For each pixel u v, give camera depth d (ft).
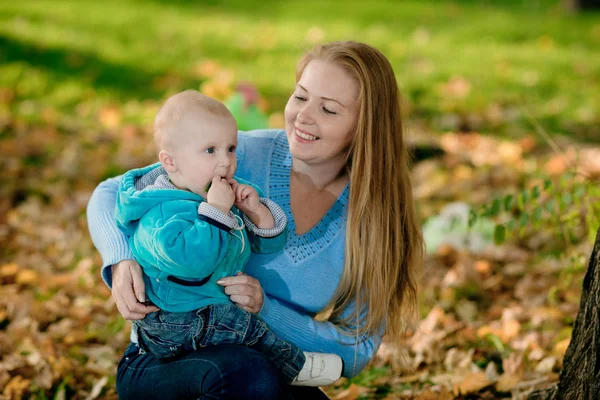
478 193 18.76
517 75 29.40
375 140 8.59
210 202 7.62
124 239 8.20
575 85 28.53
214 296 7.82
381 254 8.80
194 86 27.37
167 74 28.37
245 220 8.20
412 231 9.26
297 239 8.71
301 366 8.20
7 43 28.89
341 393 10.86
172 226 7.44
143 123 23.58
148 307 7.84
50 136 21.63
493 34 36.55
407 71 29.63
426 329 12.80
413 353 12.30
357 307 8.84
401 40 34.83
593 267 8.41
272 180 8.89
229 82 26.81
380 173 8.68
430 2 43.42
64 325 13.11
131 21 35.45
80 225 17.28
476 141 22.33
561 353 11.69
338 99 8.36
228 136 7.95
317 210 8.90
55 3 37.06
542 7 43.52
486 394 10.84
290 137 8.64
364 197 8.61
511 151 21.08
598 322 7.98
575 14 41.68
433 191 18.93
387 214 8.81
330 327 8.86
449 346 12.52
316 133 8.45
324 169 8.86
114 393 11.22
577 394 8.49
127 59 29.55
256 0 43.50
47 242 16.58
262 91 26.84
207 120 7.83
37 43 29.50
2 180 18.92
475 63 31.04
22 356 12.00
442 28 37.63
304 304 8.86
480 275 15.11
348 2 42.57
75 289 14.44
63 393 10.94
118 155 20.79
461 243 16.20
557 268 15.06
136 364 8.33
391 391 11.20
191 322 7.75
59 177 19.40
